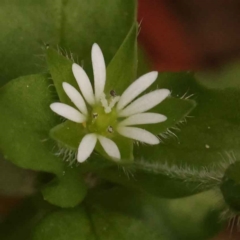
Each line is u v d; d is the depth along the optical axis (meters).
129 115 0.08
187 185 0.08
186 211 0.09
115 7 0.09
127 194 0.09
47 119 0.08
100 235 0.08
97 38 0.09
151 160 0.09
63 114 0.08
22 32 0.09
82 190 0.08
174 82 0.09
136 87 0.08
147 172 0.08
